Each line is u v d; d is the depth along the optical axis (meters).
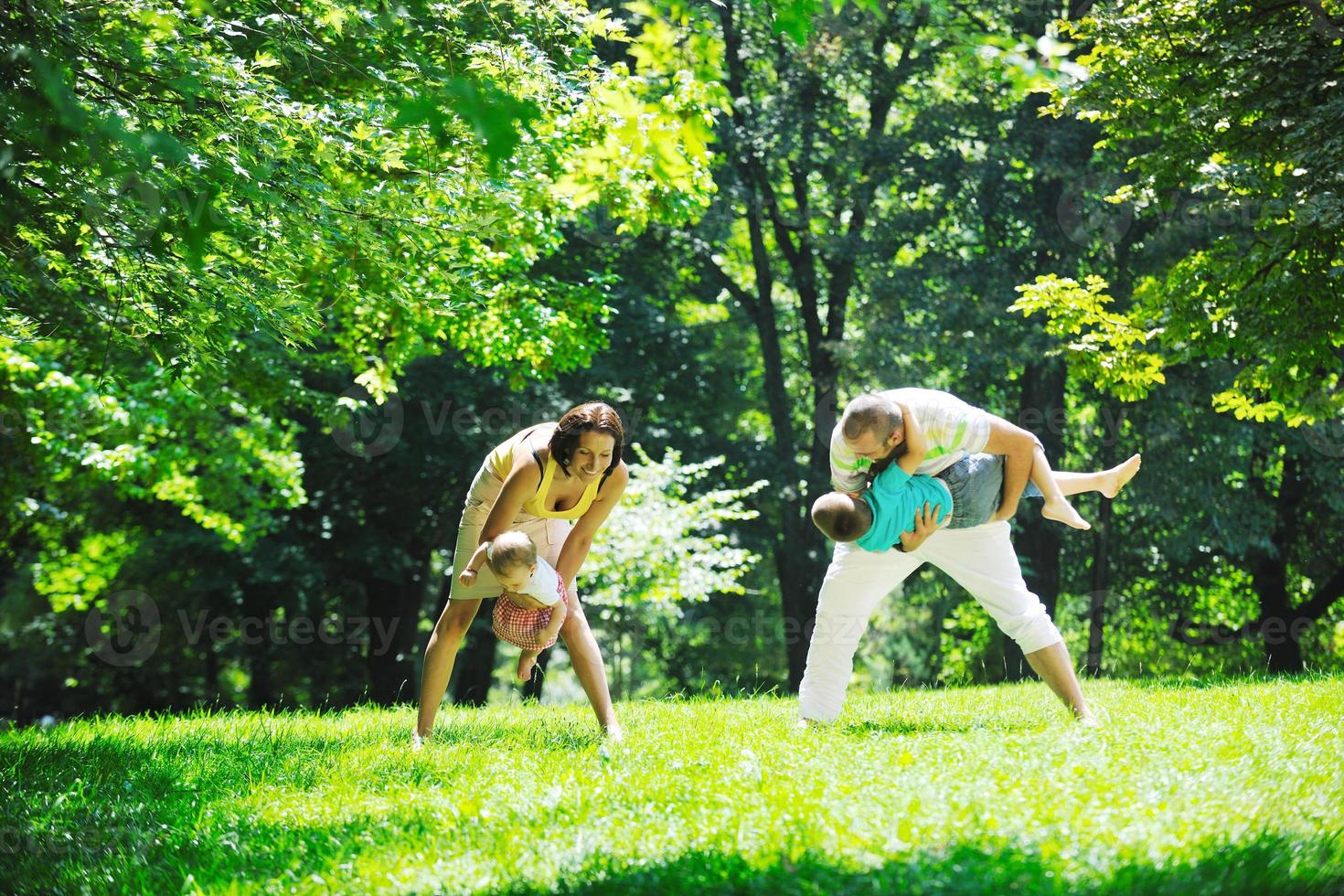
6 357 13.83
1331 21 11.59
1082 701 6.72
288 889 4.07
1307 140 11.51
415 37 8.70
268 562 23.19
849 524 6.33
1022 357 21.05
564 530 6.91
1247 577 25.09
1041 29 18.97
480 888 3.81
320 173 8.44
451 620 7.02
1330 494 22.14
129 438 17.31
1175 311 13.23
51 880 4.57
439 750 6.71
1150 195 13.74
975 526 6.64
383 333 14.08
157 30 7.22
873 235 23.28
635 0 6.68
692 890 3.45
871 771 4.80
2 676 28.70
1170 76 12.94
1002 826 3.79
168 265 7.54
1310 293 12.34
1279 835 3.70
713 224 23.53
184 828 5.17
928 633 26.36
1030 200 22.08
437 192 9.16
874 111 24.11
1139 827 3.70
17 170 5.50
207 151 6.82
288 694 27.33
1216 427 21.30
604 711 7.04
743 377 28.34
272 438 19.30
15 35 5.71
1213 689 8.66
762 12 20.94
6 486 18.78
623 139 7.23
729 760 5.50
